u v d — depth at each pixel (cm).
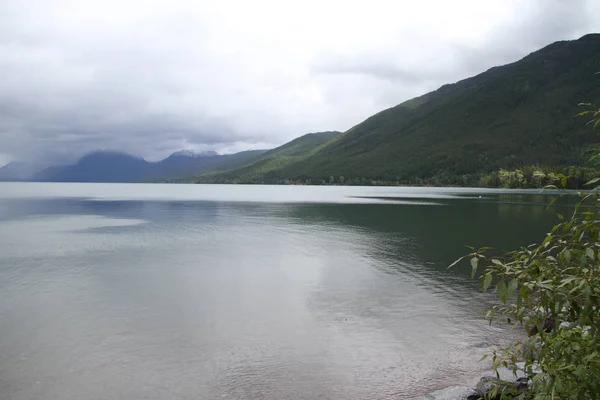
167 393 1334
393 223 6619
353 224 6494
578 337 507
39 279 2853
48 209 10031
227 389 1358
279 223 6725
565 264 498
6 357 1593
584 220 500
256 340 1766
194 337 1797
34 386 1377
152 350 1662
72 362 1552
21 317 2044
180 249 4159
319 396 1312
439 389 1351
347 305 2256
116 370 1489
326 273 3061
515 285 486
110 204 12119
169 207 10838
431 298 2384
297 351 1653
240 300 2358
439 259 3597
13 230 5728
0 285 2681
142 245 4409
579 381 485
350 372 1473
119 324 1953
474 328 1891
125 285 2695
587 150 521
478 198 15000
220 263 3441
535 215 7931
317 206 11056
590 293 462
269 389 1359
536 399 495
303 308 2211
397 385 1380
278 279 2875
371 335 1817
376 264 3384
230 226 6291
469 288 2606
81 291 2539
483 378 1184
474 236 5003
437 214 8300
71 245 4397
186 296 2441
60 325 1934
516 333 1823
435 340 1755
